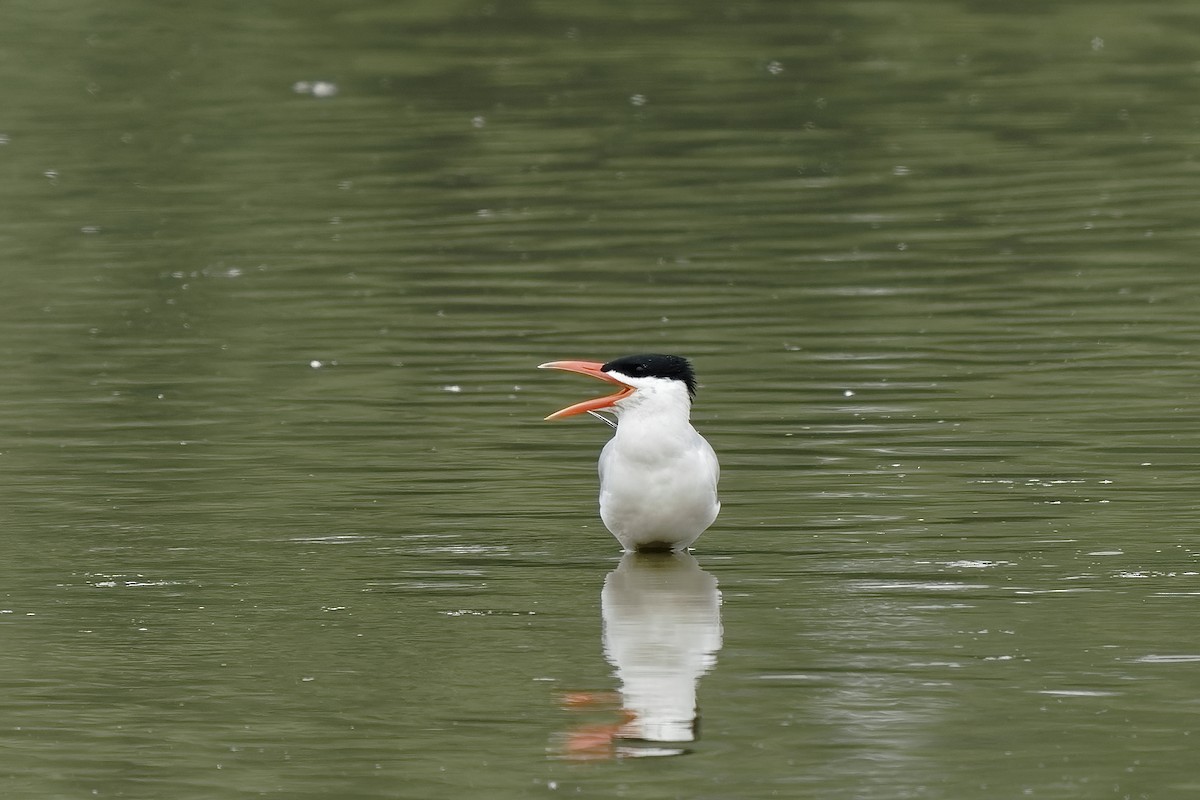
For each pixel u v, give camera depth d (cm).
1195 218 2172
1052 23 3488
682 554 1230
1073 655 1027
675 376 1216
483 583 1180
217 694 1007
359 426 1538
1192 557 1182
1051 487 1329
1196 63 3114
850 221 2227
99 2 3644
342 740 946
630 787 885
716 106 2886
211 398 1628
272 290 2009
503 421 1548
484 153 2636
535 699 991
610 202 2358
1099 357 1666
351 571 1205
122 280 2061
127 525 1303
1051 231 2142
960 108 2839
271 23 3534
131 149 2684
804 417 1520
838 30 3466
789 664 1027
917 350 1708
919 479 1359
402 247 2175
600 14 3625
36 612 1136
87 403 1619
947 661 1024
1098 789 871
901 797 868
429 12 3641
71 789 898
